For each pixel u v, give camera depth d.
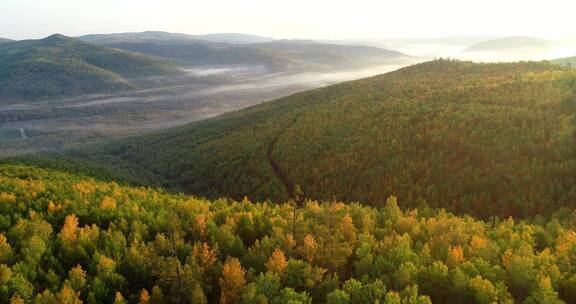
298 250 54.06
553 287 45.31
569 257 51.38
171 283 47.62
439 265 47.03
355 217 72.88
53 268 51.56
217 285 49.41
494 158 104.81
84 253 54.12
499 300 42.94
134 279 51.12
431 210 85.81
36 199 77.06
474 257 51.16
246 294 42.38
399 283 45.75
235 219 67.81
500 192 94.38
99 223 67.69
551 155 100.25
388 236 60.69
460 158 111.50
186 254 55.19
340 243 55.00
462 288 44.50
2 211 69.88
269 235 64.69
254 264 52.78
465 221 76.38
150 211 73.62
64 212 68.69
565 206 84.25
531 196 88.88
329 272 52.34
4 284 44.16
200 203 83.81
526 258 46.16
